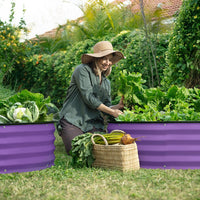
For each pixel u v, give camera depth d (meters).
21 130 2.37
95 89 3.25
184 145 2.46
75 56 6.64
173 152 2.46
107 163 2.44
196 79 3.71
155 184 2.01
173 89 3.09
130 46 5.38
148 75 5.05
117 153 2.36
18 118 2.61
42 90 8.24
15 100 3.05
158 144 2.47
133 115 2.76
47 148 2.51
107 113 3.38
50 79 7.74
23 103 3.00
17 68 9.19
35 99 3.05
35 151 2.43
